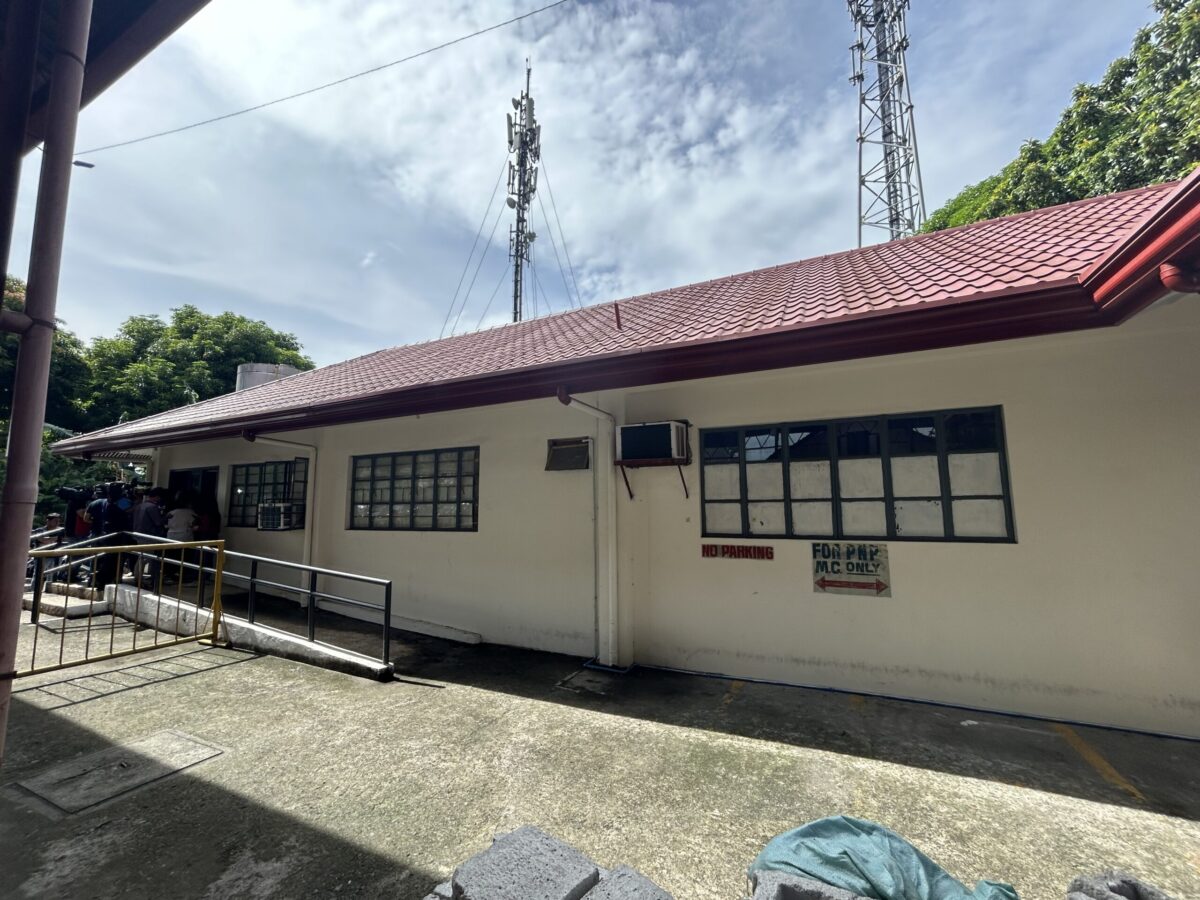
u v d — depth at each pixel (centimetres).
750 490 481
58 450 967
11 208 184
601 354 437
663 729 366
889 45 1619
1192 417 354
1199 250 238
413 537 680
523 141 2012
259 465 902
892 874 187
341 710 395
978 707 395
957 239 564
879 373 440
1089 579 372
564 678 475
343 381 829
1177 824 258
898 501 431
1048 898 211
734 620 477
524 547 596
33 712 385
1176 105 877
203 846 244
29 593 742
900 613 422
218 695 421
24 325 179
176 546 534
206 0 246
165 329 2303
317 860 235
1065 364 386
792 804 276
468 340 959
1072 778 300
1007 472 399
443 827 258
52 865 231
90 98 307
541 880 172
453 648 580
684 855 238
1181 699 348
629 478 524
